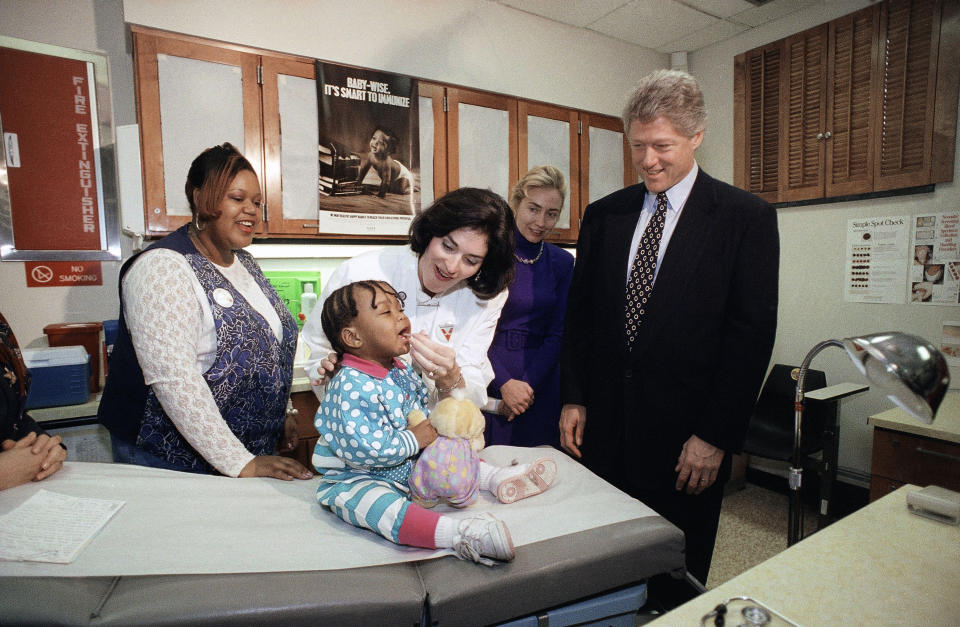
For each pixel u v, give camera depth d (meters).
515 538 0.89
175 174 1.98
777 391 2.80
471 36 2.66
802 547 0.83
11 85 1.90
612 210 1.49
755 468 3.09
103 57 2.04
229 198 1.09
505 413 1.64
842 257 2.67
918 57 2.32
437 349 1.07
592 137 3.04
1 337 1.04
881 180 2.46
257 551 0.81
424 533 0.83
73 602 0.68
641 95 1.21
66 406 1.73
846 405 2.67
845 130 2.58
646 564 0.90
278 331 1.26
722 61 3.17
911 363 0.65
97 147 2.05
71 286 2.05
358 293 1.00
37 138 1.95
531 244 1.76
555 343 1.78
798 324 2.87
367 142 2.34
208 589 0.71
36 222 1.97
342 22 2.31
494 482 1.04
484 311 1.36
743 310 1.25
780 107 2.83
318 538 0.86
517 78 2.82
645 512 0.99
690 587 1.19
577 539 0.88
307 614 0.71
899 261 2.47
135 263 1.03
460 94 2.59
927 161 2.32
